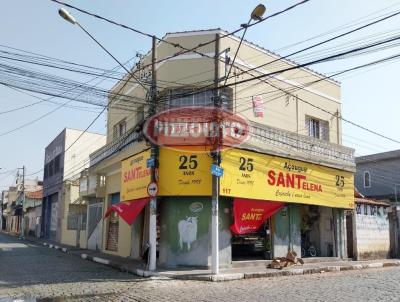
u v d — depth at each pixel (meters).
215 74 15.37
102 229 24.58
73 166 38.19
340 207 20.52
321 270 16.64
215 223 14.62
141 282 12.98
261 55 19.16
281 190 17.58
